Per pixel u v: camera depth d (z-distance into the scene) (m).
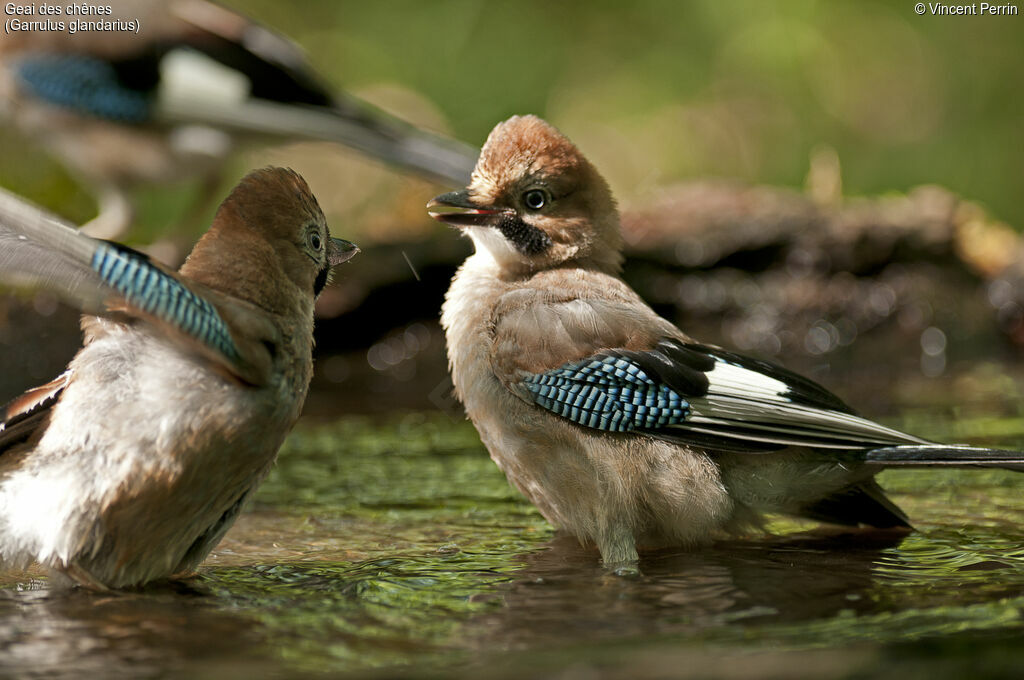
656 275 16.28
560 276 9.85
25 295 14.70
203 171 15.56
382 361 15.70
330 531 9.06
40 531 7.09
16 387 14.08
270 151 18.42
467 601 6.95
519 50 23.72
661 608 6.74
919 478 10.55
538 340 9.00
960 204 17.80
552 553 8.45
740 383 8.79
